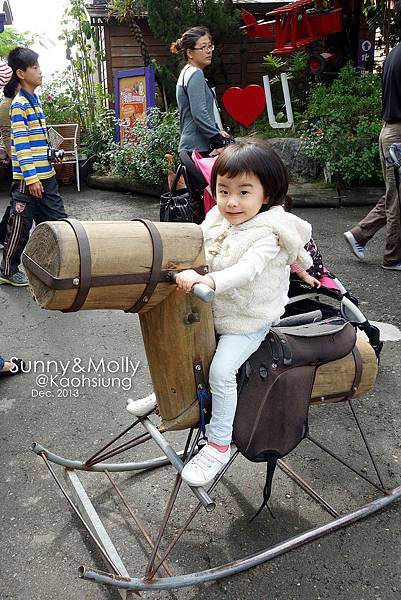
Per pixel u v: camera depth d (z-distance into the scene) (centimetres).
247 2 925
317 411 291
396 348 347
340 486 240
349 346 203
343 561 204
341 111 683
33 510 230
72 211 705
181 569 202
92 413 294
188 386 181
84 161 890
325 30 775
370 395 303
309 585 194
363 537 213
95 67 999
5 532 219
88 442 271
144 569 202
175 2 854
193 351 178
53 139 806
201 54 395
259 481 244
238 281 167
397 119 443
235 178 175
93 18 905
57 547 212
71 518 226
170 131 733
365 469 249
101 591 194
